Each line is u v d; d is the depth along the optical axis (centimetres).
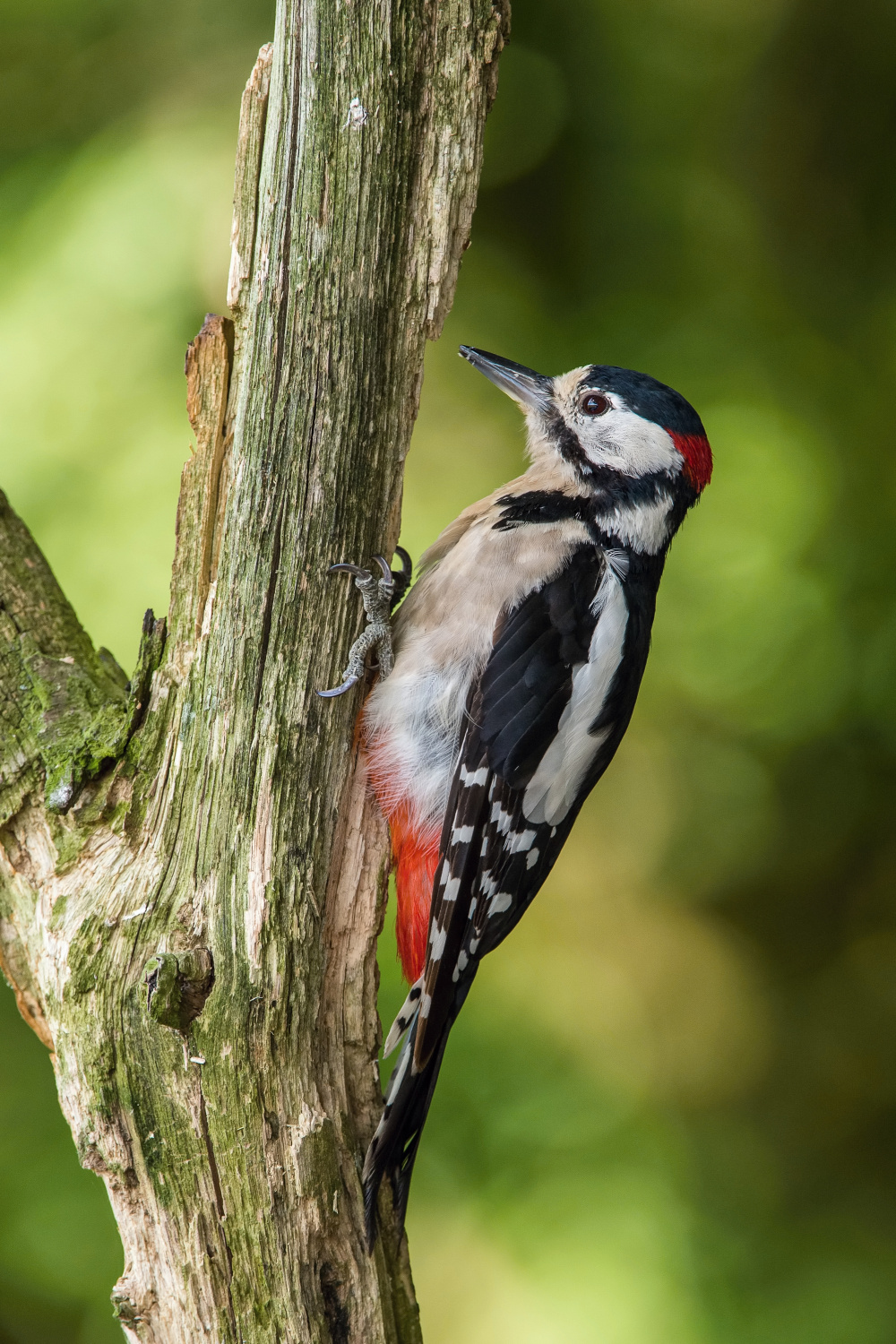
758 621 1202
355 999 532
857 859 1297
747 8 1224
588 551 659
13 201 1104
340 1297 499
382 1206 532
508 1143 1084
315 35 485
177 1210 486
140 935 495
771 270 1241
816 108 1255
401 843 608
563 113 1206
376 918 545
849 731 1249
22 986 552
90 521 1042
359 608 525
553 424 704
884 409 1230
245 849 504
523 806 639
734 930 1317
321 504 509
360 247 495
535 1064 1132
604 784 1293
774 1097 1266
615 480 685
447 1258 1033
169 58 1143
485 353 732
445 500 1150
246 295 504
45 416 1059
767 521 1188
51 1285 963
